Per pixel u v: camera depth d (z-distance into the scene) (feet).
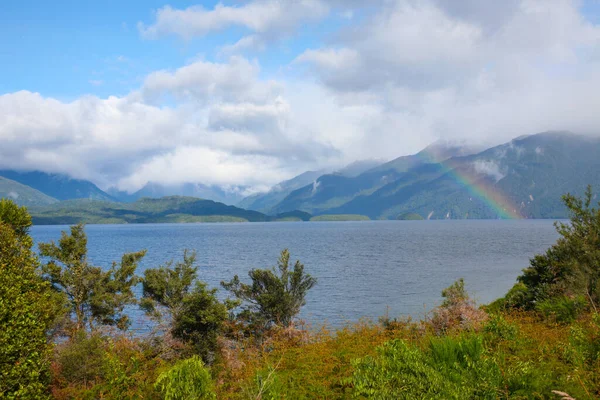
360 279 222.89
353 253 387.14
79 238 77.00
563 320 38.83
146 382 31.14
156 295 69.62
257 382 26.50
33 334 35.86
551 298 48.73
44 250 72.59
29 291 41.96
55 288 71.00
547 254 60.03
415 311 139.74
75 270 72.33
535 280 59.52
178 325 63.16
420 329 43.01
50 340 56.44
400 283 207.72
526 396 19.67
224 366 38.78
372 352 32.27
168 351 59.41
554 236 613.93
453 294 51.96
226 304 69.41
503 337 29.07
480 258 323.98
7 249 44.68
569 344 26.09
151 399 28.99
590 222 55.26
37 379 35.14
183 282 68.39
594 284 43.14
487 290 180.55
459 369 22.16
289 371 30.91
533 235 649.20
